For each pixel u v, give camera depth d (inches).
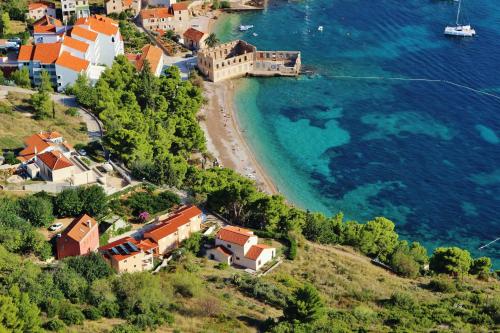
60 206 7751.0
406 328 6358.3
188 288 6663.4
